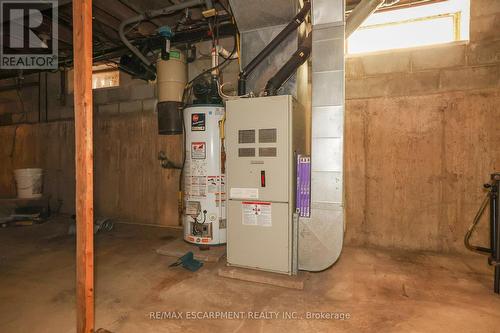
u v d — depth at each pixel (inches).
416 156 123.0
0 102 220.8
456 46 117.0
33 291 89.2
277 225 97.0
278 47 115.0
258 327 71.1
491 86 113.0
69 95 197.9
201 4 121.8
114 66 208.2
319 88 95.8
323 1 95.0
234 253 103.6
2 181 222.1
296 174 99.0
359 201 131.5
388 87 126.0
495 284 86.7
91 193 64.9
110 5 128.5
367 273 102.0
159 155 163.0
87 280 63.9
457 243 118.9
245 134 100.7
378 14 128.7
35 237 148.3
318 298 84.9
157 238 146.5
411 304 80.8
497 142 112.6
